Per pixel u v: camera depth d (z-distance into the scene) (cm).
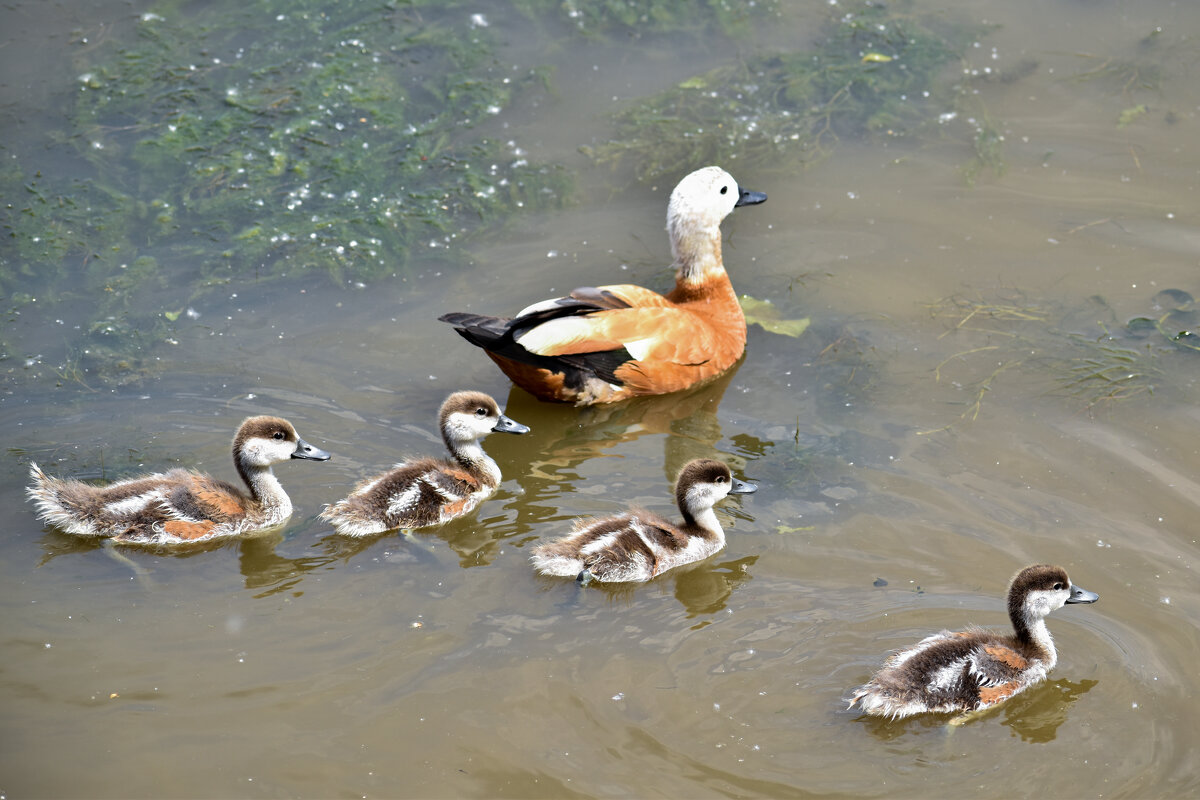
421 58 1462
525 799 614
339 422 959
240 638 730
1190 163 1247
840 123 1340
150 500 820
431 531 856
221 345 1046
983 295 1084
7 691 682
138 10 1543
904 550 809
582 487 907
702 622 750
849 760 643
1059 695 693
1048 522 828
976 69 1411
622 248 1176
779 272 1133
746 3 1552
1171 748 651
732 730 661
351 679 695
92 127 1334
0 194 1227
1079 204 1197
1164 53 1417
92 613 752
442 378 1023
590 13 1538
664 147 1309
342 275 1141
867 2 1551
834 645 727
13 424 937
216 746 646
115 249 1165
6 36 1475
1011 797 620
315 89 1409
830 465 898
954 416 943
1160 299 1062
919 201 1219
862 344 1035
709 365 1024
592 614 758
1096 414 934
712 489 816
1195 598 758
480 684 692
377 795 616
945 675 678
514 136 1337
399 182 1270
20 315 1072
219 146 1314
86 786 620
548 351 968
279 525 859
